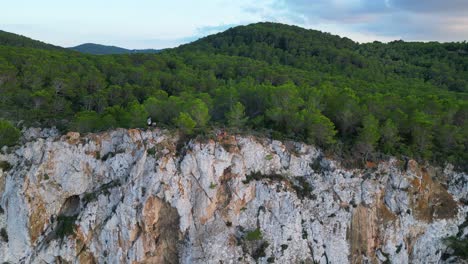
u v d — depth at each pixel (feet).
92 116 199.31
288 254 170.71
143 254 168.76
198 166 172.76
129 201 170.09
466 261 172.04
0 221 178.50
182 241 169.78
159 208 171.01
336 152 183.52
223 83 294.66
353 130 196.13
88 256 171.83
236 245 169.99
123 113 203.21
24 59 282.36
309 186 180.34
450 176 185.57
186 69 335.26
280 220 173.78
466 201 184.65
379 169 180.04
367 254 175.63
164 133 178.29
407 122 190.70
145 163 172.96
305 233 173.99
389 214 177.88
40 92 226.38
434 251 178.19
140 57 362.33
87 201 175.22
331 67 393.09
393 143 186.80
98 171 179.63
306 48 464.24
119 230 170.40
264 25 609.01
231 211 173.88
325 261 173.06
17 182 177.06
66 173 179.32
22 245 173.88
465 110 203.82
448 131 188.14
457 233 180.75
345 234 175.42
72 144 181.06
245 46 492.54
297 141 185.16
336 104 200.85
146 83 274.57
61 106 229.04
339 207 176.65
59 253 170.19
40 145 182.80
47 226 176.86
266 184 176.24
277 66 377.50
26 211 173.78
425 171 182.29
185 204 170.50
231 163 176.55
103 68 300.61
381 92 272.72
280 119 192.85
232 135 181.16
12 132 191.42
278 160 181.88
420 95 263.90
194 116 185.57
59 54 330.13
